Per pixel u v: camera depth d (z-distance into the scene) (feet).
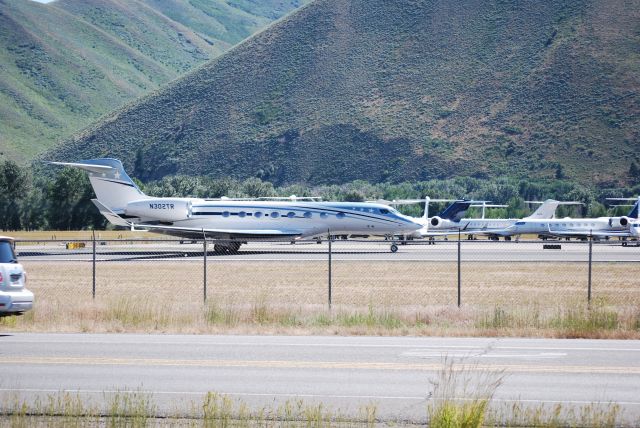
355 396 104.37
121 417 91.91
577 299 228.84
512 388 109.29
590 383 112.47
